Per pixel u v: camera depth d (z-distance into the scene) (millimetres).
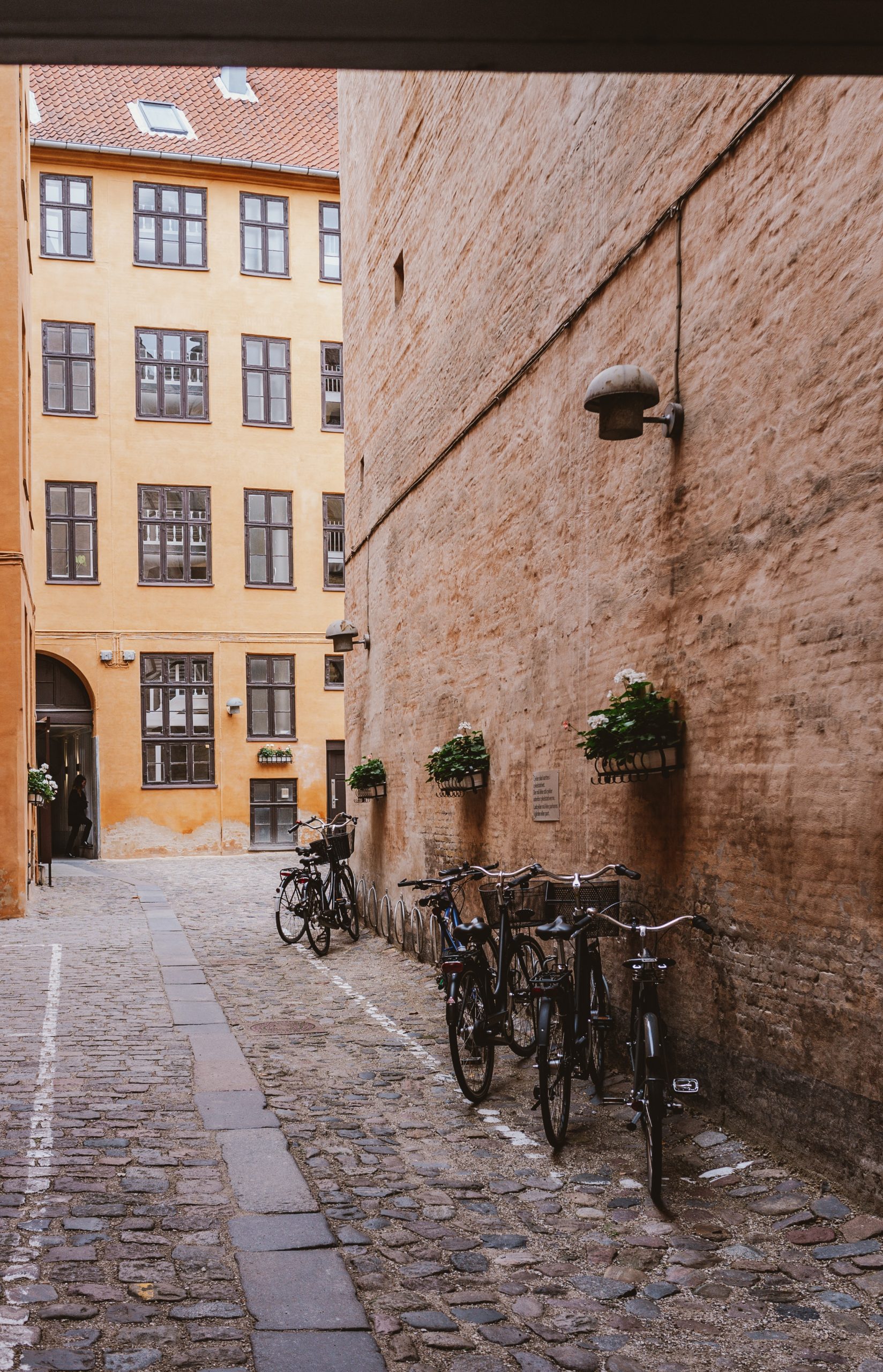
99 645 29594
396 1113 6672
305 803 31062
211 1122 6293
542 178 9094
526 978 7910
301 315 31625
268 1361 3592
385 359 14961
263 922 16531
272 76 35375
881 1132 4797
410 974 11898
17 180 16875
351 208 17234
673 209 6809
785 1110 5531
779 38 3072
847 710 5082
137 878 23547
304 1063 7918
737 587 6070
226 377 30922
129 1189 5195
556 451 8781
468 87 11055
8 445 16547
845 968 5074
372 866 15742
